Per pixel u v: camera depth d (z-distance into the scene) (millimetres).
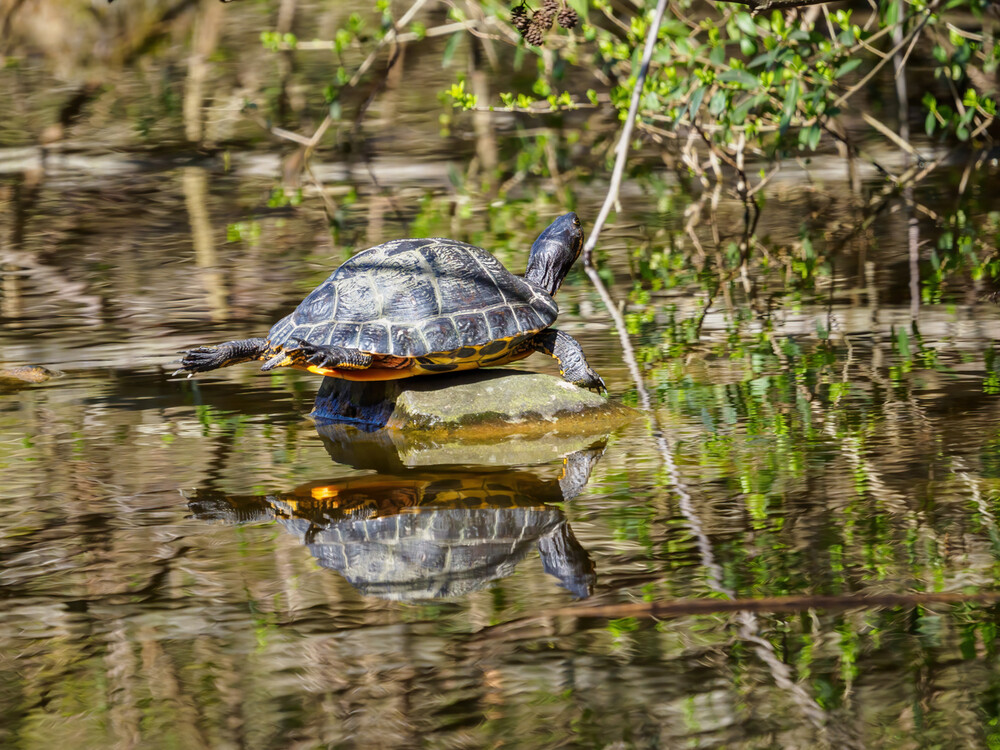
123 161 22344
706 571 4984
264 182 20406
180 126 25406
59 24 30609
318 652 4309
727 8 17484
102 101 27250
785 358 9320
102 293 12297
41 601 4812
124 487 6438
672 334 10344
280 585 4941
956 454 6609
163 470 6785
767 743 3645
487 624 4512
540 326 8266
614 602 4688
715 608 4602
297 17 29844
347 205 18141
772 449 6898
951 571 4898
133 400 8492
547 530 5586
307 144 20734
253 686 4062
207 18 29500
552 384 8133
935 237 14961
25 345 10156
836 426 7336
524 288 8555
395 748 3674
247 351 7992
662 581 4891
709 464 6641
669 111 17438
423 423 7703
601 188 19750
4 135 24484
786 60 15117
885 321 10562
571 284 12914
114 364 9531
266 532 5648
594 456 6957
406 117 26078
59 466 6867
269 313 11164
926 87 25500
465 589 4867
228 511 5996
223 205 18234
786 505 5840
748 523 5590
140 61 30188
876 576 4871
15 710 3926
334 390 8391
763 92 15617
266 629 4504
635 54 16438
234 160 22531
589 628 4461
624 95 16656
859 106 25688
